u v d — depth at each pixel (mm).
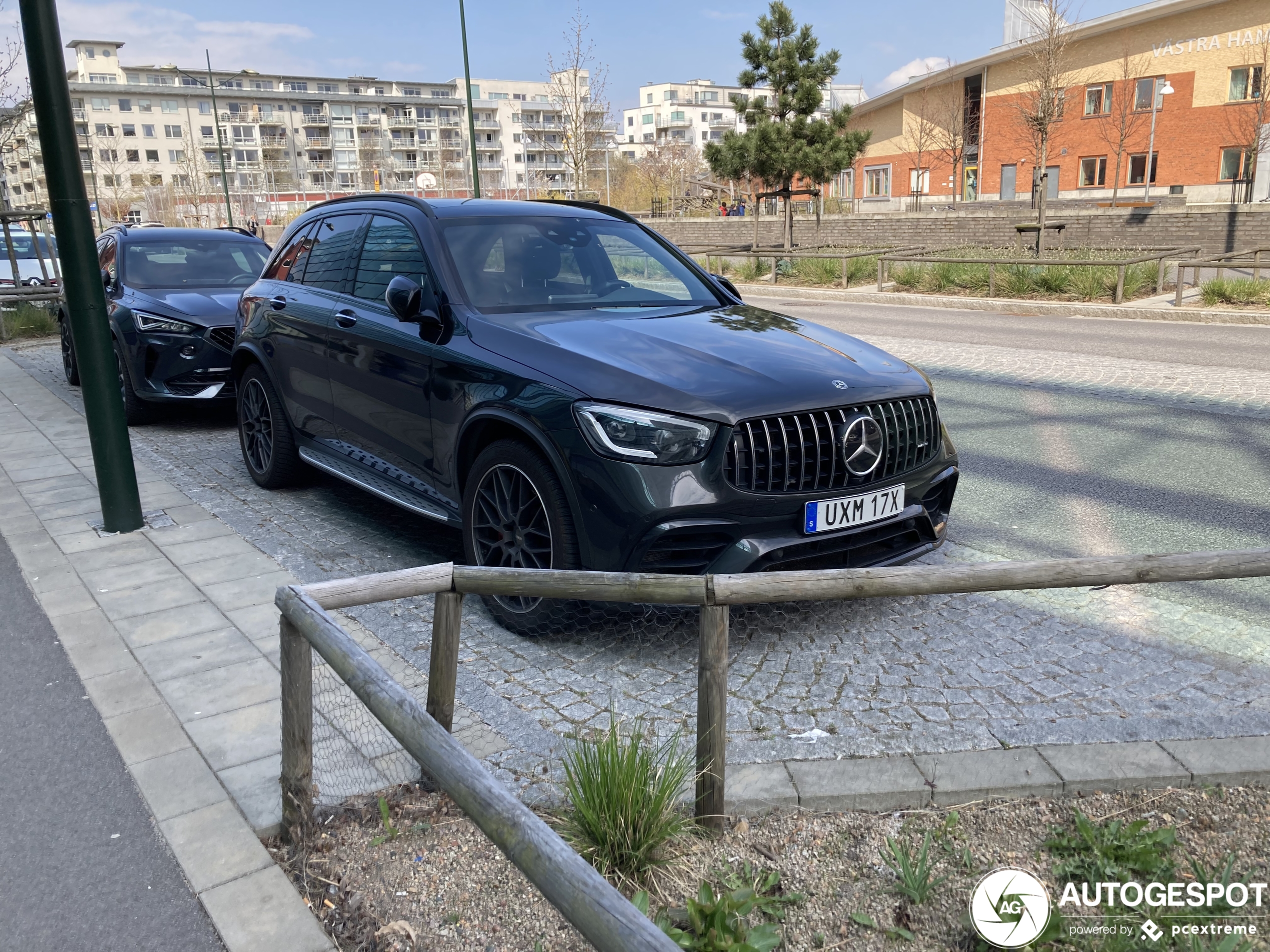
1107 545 4613
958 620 3752
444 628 2646
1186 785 2555
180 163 99562
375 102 126375
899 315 16188
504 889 2285
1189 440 6641
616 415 3234
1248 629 3605
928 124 49344
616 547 3234
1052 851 2312
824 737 2871
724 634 2312
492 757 2822
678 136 146750
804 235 35781
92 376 4992
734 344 3822
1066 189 44125
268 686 3428
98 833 2607
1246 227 25438
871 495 3473
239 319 6055
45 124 4691
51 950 2176
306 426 5332
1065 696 3092
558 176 116875
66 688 3465
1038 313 16281
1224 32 37906
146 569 4648
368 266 4867
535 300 4262
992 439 6910
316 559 4715
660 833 2281
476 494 3771
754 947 1957
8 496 6059
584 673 3389
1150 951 1988
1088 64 42469
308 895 2342
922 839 2391
